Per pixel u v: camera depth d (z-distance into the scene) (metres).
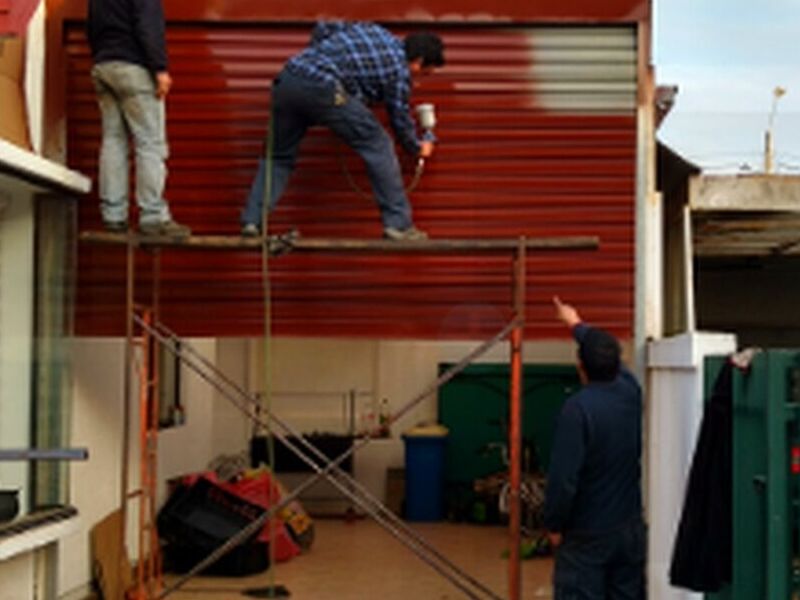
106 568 8.18
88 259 7.25
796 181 7.81
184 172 7.25
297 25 7.21
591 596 5.57
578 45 7.19
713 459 5.12
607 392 5.66
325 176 7.21
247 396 6.61
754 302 11.41
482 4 7.14
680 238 8.22
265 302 6.69
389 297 7.21
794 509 4.39
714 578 5.07
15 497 6.55
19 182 6.65
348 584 8.73
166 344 6.47
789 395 4.43
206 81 7.23
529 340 7.19
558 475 5.48
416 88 7.21
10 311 7.05
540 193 7.21
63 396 7.12
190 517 8.90
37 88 7.15
